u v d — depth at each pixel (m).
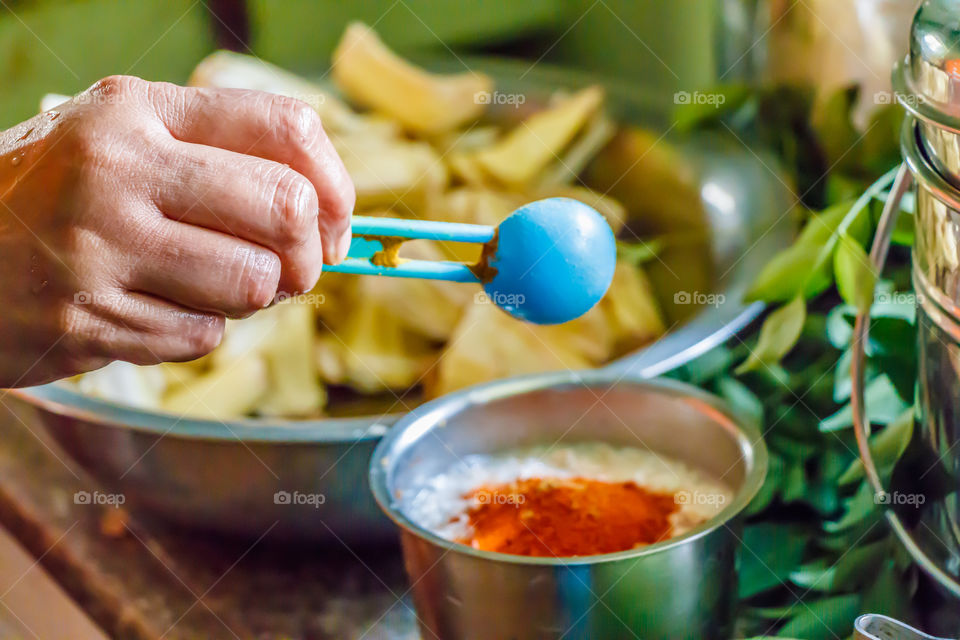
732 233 0.69
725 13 0.76
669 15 0.86
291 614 0.59
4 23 1.09
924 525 0.55
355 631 0.58
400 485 0.57
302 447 0.57
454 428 0.58
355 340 0.71
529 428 0.59
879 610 0.55
